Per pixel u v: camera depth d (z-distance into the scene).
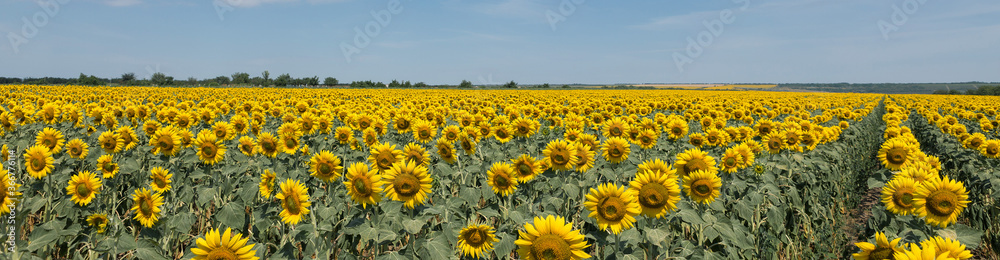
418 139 9.90
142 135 12.10
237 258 3.53
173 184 6.66
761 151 8.56
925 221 4.49
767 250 6.34
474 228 4.64
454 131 9.30
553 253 3.48
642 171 5.06
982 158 10.55
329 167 5.28
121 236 4.99
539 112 18.53
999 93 105.94
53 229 4.89
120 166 7.72
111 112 13.78
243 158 7.52
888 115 21.16
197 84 89.88
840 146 11.89
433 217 5.79
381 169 5.56
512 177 5.82
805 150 10.05
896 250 3.19
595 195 4.25
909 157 6.92
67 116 12.02
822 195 8.54
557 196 6.18
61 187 7.25
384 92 47.12
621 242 4.79
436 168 7.59
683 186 5.07
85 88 46.94
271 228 6.09
